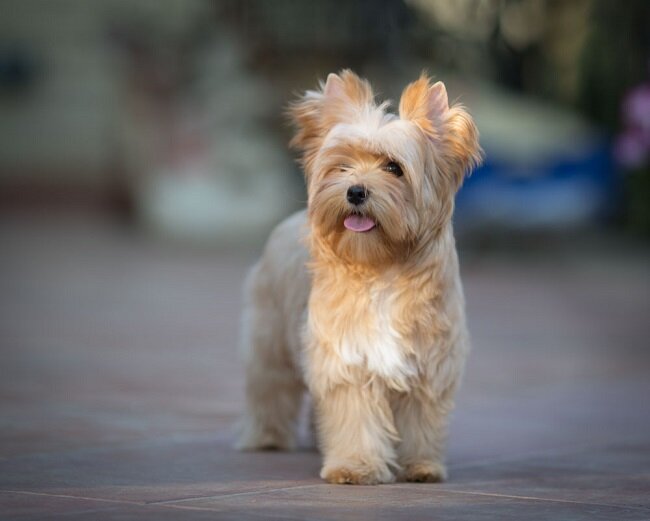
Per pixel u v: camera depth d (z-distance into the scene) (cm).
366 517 553
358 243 632
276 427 758
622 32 2336
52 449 742
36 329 1394
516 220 2130
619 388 1060
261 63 2364
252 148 2414
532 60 2362
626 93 2355
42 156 2952
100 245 2356
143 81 2452
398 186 638
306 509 570
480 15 2159
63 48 2927
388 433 662
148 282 1867
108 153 2873
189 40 2439
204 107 2422
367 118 662
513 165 2098
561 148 2114
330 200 636
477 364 1194
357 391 653
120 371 1111
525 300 1731
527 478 676
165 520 537
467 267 2130
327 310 650
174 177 2436
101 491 610
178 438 795
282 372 753
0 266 2039
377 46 2195
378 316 644
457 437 826
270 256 752
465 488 641
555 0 2300
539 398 1005
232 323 1465
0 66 2917
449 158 672
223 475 668
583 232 2486
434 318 651
